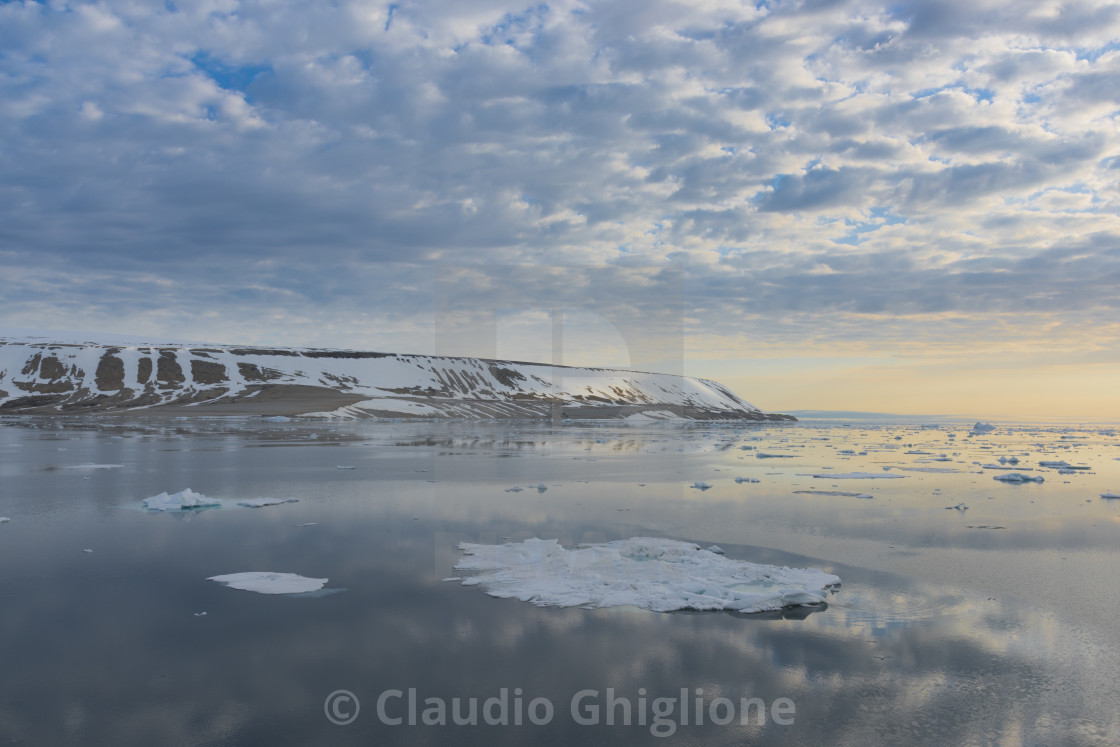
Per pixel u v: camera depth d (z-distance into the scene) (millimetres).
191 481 33719
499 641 12453
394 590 15320
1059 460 55375
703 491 32125
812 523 23953
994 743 9211
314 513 24844
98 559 17906
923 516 25672
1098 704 10297
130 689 10461
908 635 13000
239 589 15344
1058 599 15219
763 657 11906
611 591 15289
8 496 28500
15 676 10875
